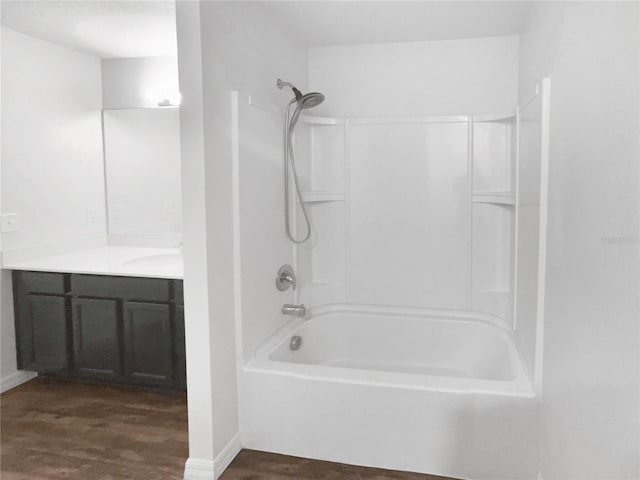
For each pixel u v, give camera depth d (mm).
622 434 1173
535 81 2449
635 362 1098
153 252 3760
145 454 2615
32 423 2961
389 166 3438
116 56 3846
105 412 3102
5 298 3391
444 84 3355
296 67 3320
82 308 3311
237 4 2508
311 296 3516
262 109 2785
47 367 3424
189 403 2361
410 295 3484
